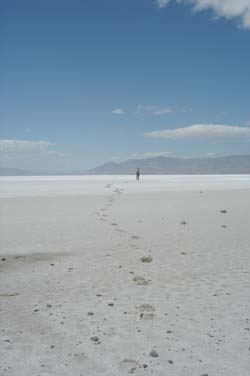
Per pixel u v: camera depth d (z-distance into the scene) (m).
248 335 7.00
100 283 10.08
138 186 50.69
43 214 23.11
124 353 6.34
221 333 7.07
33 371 5.82
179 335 6.98
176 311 8.12
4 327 7.37
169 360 6.09
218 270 11.31
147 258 12.38
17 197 34.47
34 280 10.36
